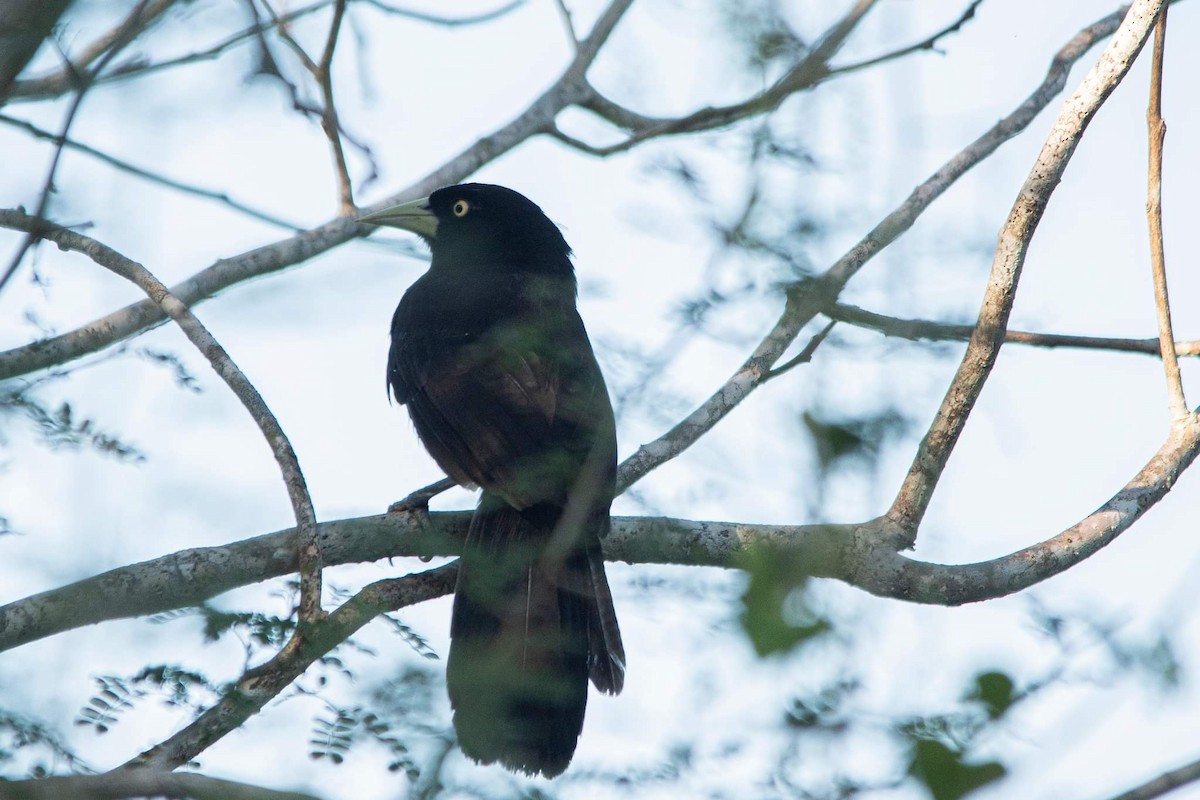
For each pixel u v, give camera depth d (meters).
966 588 10.13
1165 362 10.41
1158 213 10.20
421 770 6.52
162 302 9.41
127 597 9.26
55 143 8.39
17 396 7.27
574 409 10.66
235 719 7.34
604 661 9.50
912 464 10.23
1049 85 12.18
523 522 10.02
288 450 8.82
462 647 9.30
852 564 10.04
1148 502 10.35
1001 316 9.88
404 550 10.43
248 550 9.73
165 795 6.25
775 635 5.05
